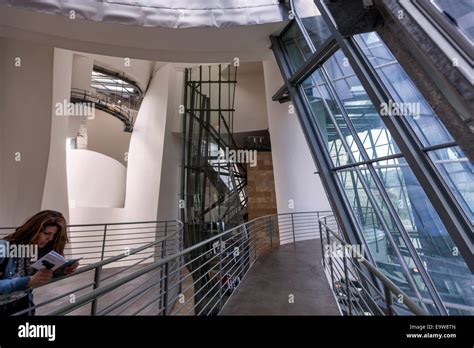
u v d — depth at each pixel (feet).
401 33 3.69
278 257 12.90
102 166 19.19
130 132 31.58
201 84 21.99
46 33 9.70
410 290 8.84
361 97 8.87
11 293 2.84
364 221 9.48
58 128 12.71
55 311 2.69
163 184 19.36
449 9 2.65
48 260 3.06
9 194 10.43
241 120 24.63
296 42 10.74
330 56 9.05
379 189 8.86
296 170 16.72
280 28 10.97
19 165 10.74
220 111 21.94
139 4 9.46
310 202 16.81
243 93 25.21
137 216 18.88
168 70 21.81
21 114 10.91
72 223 16.03
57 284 10.16
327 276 9.73
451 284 7.90
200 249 17.04
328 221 17.17
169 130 20.83
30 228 3.34
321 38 9.34
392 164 8.30
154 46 11.16
